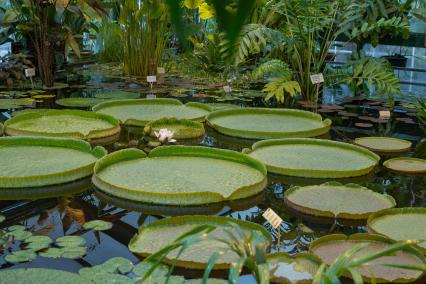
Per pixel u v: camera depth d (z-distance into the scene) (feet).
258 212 9.13
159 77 22.82
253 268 3.90
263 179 10.07
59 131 13.12
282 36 18.40
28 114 14.39
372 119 16.56
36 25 21.35
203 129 13.97
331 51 27.45
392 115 17.31
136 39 22.80
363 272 6.75
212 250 7.18
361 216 8.80
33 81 21.48
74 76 23.13
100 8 20.22
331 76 20.36
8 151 11.44
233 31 1.25
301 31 19.35
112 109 15.94
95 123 14.25
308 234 8.33
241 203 9.46
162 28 23.02
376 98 19.98
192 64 24.57
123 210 8.98
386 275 6.73
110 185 9.48
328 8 20.61
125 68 23.38
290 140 12.74
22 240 7.71
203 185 9.75
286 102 18.81
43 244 7.57
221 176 10.27
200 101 18.37
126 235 8.02
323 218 8.89
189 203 9.12
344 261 3.79
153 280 6.43
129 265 6.81
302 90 19.42
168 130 13.28
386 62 19.89
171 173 10.30
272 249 7.77
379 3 18.93
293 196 9.53
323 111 17.61
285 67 18.86
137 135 13.70
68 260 7.13
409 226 8.29
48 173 10.02
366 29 19.13
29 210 8.96
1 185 9.68
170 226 7.94
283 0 19.45
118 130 13.83
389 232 8.05
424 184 10.85
